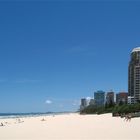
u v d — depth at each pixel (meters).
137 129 58.97
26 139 44.00
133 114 134.38
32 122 112.31
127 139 41.66
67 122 101.38
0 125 91.56
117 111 156.12
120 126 69.38
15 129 67.31
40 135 49.88
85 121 104.44
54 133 53.47
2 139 44.31
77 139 42.56
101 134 49.34
